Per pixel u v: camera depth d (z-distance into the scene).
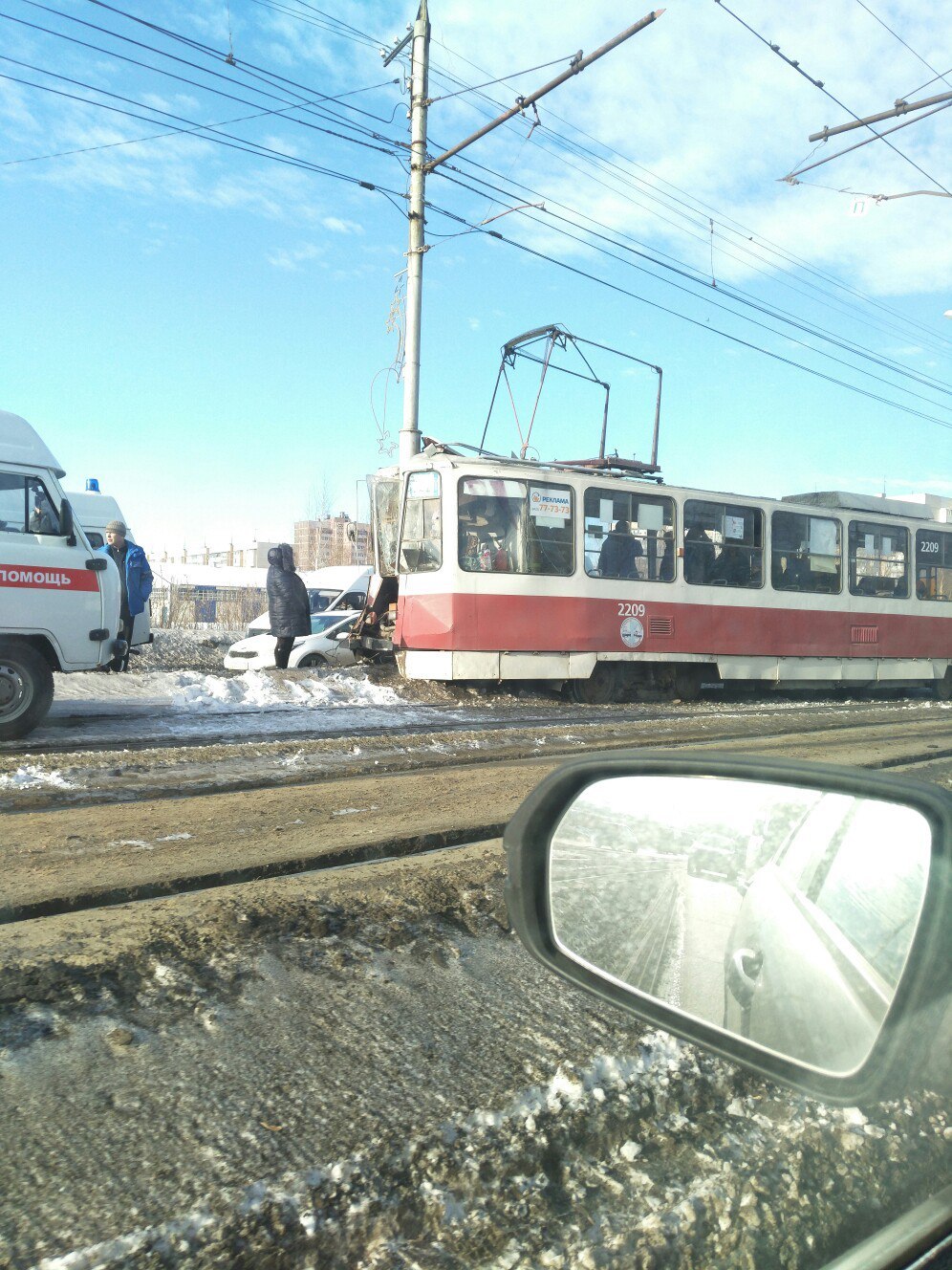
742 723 12.01
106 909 3.77
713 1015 1.68
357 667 15.35
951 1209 1.92
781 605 16.64
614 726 11.09
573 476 14.35
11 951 3.23
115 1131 2.21
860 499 18.31
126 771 7.04
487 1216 2.01
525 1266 1.85
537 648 13.86
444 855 4.93
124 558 13.97
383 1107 2.40
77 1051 2.56
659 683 15.62
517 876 2.04
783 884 1.65
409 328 17.12
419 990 3.18
